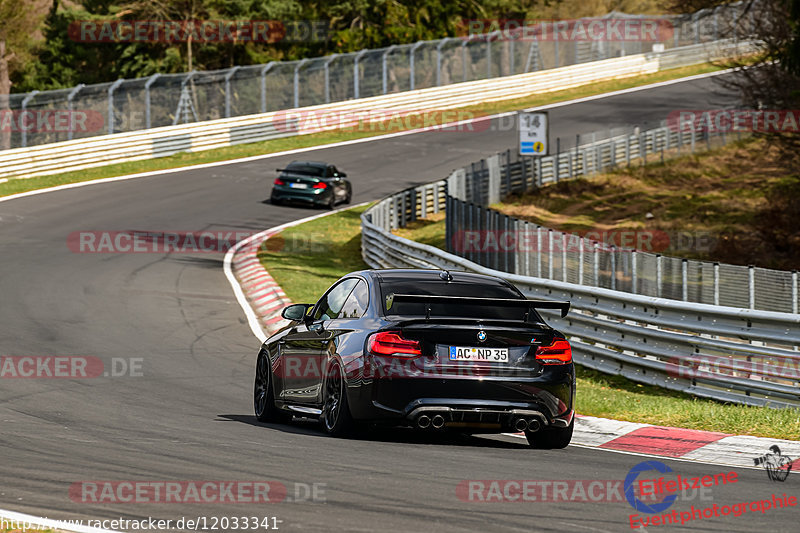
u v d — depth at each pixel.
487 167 153.38
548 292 63.12
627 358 55.12
